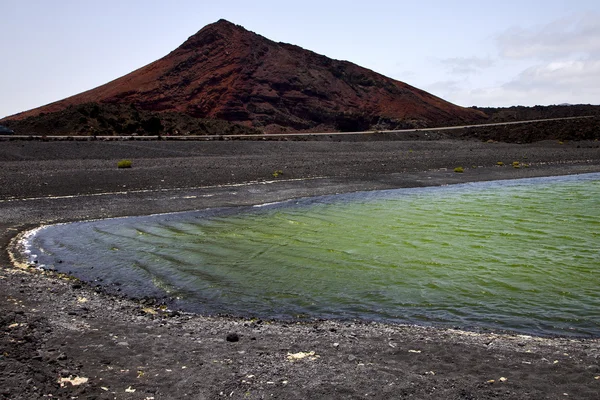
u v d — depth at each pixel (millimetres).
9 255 14367
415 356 7547
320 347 7914
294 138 71562
